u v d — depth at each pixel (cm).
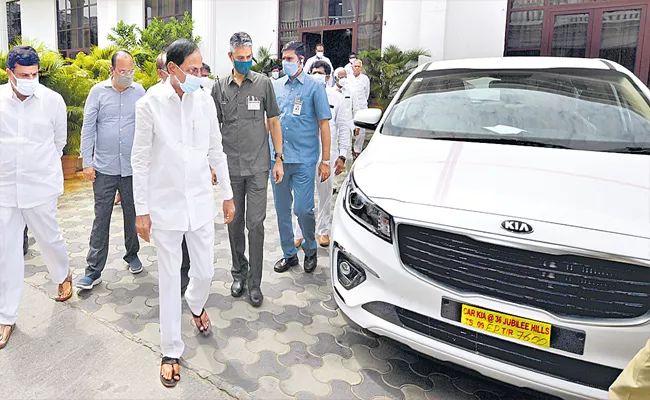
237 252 292
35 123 242
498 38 880
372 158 241
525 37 901
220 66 1197
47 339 236
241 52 255
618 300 157
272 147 309
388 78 889
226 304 282
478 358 176
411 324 190
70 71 605
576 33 868
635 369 131
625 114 240
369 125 306
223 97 269
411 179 208
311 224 328
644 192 176
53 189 254
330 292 302
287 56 300
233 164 272
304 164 313
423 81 309
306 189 318
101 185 292
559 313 164
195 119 204
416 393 204
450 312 180
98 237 293
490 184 192
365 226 205
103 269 321
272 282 316
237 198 281
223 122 271
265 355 229
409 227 188
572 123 240
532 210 173
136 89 301
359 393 203
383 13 989
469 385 210
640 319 153
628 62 843
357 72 729
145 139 197
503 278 171
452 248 179
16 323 250
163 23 1223
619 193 176
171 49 190
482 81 290
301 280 320
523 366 171
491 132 245
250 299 282
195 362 221
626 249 154
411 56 897
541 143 229
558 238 162
